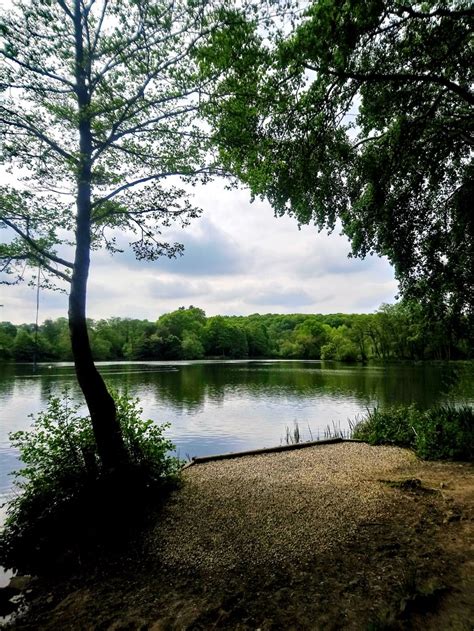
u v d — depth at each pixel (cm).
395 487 613
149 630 312
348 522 482
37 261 606
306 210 864
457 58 677
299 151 717
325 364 6656
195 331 9762
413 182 920
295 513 520
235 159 647
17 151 536
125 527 509
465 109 816
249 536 459
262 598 339
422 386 2662
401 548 407
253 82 585
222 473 740
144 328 8925
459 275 939
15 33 490
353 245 1022
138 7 523
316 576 367
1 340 6675
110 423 584
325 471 738
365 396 2233
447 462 795
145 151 658
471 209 888
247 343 10619
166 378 3669
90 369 584
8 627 340
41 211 608
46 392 2572
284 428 1425
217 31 525
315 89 639
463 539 420
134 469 587
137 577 399
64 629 328
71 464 569
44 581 420
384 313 5781
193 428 1426
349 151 811
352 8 497
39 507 522
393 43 625
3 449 1121
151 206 663
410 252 973
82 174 579
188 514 538
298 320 13438
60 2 526
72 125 595
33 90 539
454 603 309
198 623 313
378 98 722
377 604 316
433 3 563
